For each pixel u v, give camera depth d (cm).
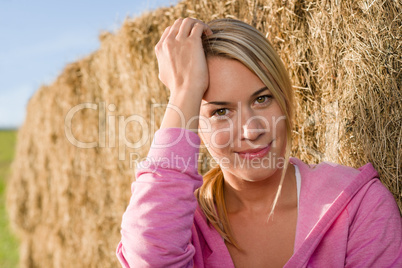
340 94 128
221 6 172
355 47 120
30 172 480
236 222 93
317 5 134
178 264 78
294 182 91
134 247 78
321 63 135
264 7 154
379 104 115
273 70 82
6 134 3105
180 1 196
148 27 218
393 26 110
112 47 262
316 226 83
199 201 95
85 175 322
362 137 120
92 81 309
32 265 473
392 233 79
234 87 81
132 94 247
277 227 89
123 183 274
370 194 83
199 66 83
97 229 303
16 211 508
